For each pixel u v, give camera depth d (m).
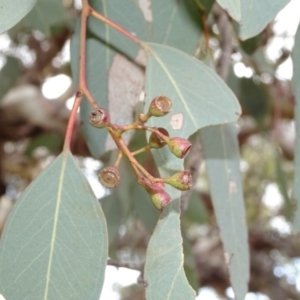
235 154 0.33
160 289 0.22
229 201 0.32
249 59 0.51
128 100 0.32
